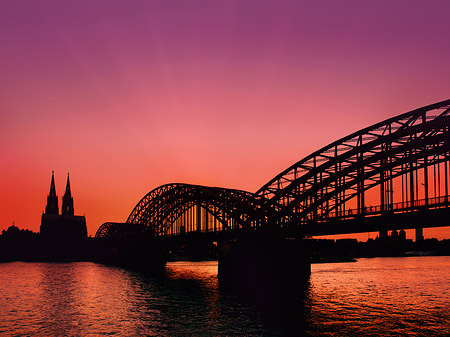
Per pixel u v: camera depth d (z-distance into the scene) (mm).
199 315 56656
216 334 46719
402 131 57625
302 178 73250
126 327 51000
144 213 157875
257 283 83312
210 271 134875
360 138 63906
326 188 70625
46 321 55125
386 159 63594
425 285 89875
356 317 54031
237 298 70250
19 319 56500
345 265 176250
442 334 45594
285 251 82250
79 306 66250
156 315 57594
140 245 160750
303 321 52062
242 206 92562
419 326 49125
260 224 87312
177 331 48531
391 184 64812
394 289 82000
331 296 71750
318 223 71750
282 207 81312
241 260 89000
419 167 59312
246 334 46375
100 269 153500
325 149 69812
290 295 72812
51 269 158875
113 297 75562
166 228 143250
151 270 142000
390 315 55219
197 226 117750
